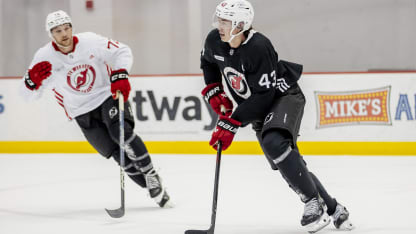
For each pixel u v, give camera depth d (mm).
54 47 12055
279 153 9562
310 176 9852
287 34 24562
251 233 10445
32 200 14320
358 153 21672
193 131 22797
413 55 23516
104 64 12305
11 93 24094
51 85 12562
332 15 24047
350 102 21609
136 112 23250
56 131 23828
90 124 12578
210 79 11195
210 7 25141
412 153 21375
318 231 10383
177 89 22812
